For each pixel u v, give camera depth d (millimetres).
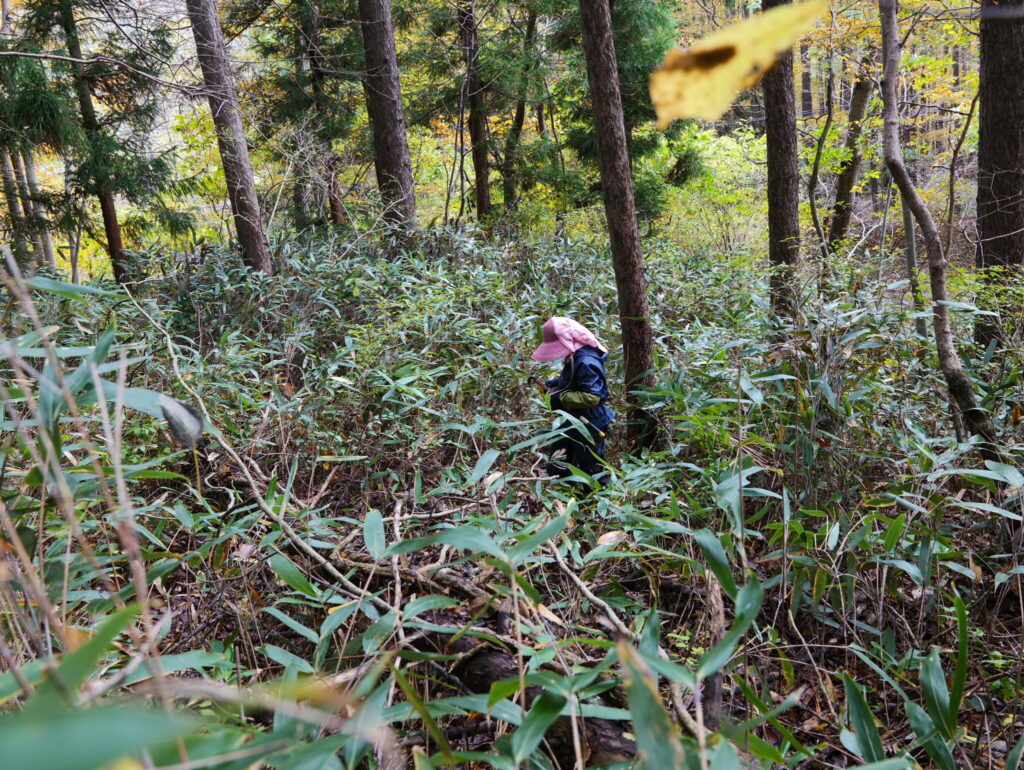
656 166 14477
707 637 2254
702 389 3480
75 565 1452
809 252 7023
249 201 8109
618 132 4465
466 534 1237
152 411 1038
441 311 5289
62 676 517
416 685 1891
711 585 1557
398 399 3854
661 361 4949
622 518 2432
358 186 10789
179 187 11180
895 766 873
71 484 1303
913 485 2701
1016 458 3018
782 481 3143
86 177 10164
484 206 13820
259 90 12000
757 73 231
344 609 1656
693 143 14180
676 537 2930
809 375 3125
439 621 2057
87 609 1582
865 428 3311
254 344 5148
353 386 3916
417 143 16766
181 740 596
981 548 2908
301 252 8125
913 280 4145
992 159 5453
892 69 3260
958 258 8328
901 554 2646
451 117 14250
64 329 3715
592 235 11969
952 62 10008
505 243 8898
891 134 3254
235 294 6719
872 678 2426
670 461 3473
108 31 9688
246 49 13062
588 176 14469
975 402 3088
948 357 3125
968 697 2309
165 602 2213
